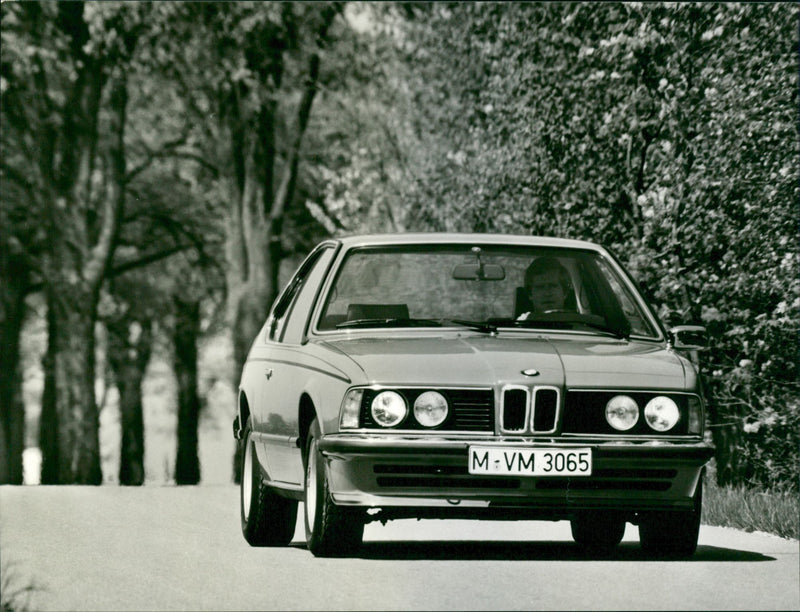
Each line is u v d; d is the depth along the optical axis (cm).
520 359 2441
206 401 12612
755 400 3784
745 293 3647
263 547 2870
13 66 8581
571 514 2433
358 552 2514
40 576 2486
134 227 10688
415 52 6450
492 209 5131
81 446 9012
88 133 8775
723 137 3609
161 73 8531
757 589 2188
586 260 2806
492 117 5397
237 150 8488
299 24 8288
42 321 12044
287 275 10094
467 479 2364
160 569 2536
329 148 8538
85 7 7900
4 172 9512
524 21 5056
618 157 4075
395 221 6662
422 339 2597
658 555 2592
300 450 2575
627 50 3834
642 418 2427
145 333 11450
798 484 3600
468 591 2161
